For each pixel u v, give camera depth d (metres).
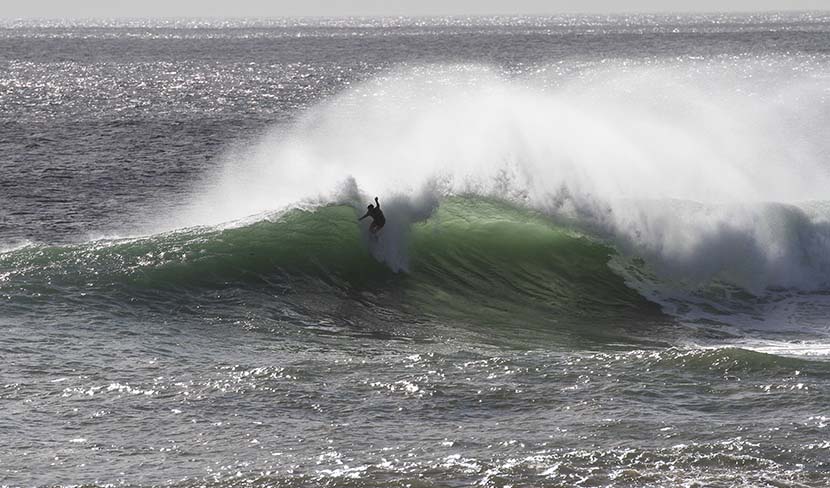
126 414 46.91
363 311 70.56
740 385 51.31
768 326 71.94
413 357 57.44
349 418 46.94
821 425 45.56
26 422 45.47
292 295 70.56
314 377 52.91
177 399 49.03
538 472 40.56
